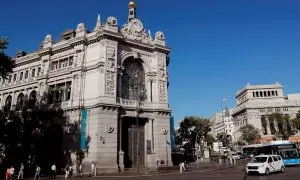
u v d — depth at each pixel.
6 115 50.66
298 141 107.44
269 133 114.75
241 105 138.00
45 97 55.06
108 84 48.59
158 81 56.22
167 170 45.22
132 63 55.41
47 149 51.25
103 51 49.94
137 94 54.62
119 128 48.62
